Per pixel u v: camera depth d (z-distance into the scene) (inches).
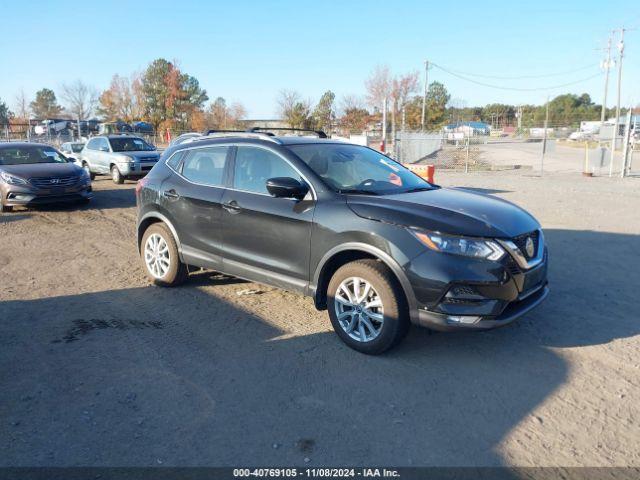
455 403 142.2
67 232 370.3
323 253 174.1
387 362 165.2
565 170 914.1
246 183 201.5
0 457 119.1
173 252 228.7
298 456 120.1
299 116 1785.2
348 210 169.9
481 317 153.4
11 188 435.2
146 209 238.5
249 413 137.3
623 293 229.1
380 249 160.4
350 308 173.6
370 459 119.0
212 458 119.4
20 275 262.2
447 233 153.9
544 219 406.0
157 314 205.9
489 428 130.7
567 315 203.6
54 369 160.2
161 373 158.2
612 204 478.9
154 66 2297.0
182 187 222.4
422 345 177.3
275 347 176.2
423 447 123.3
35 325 194.7
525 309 163.6
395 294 160.4
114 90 2347.4
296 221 180.4
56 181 450.3
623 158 764.0
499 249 154.5
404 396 145.6
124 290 236.1
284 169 191.0
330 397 145.1
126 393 146.6
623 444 124.3
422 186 205.5
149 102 2289.6
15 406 139.9
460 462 118.0
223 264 208.1
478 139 2017.7
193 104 2336.4
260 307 213.6
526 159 1240.8
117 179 663.1
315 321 198.7
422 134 1284.4
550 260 283.6
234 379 154.9
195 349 174.7
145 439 126.1
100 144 701.9
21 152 489.1
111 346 176.7
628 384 151.9
